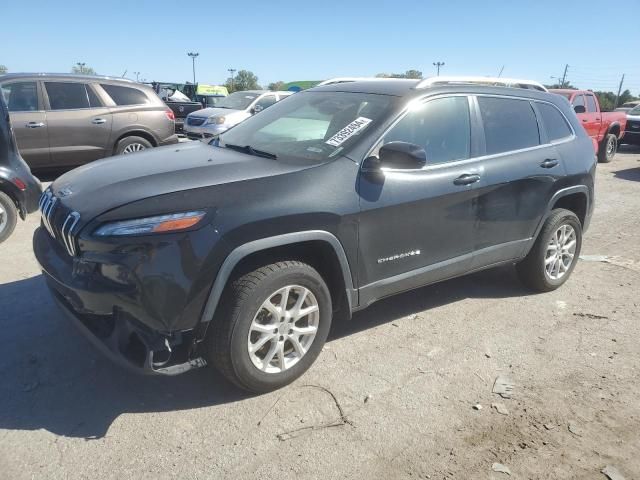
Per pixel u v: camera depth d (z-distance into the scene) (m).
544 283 4.88
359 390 3.31
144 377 3.35
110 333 2.92
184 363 2.94
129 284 2.73
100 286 2.78
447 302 4.68
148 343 2.78
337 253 3.29
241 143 4.05
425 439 2.90
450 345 3.92
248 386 3.14
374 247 3.49
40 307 4.22
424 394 3.30
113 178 3.18
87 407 3.05
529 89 4.82
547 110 4.86
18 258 5.29
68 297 2.98
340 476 2.62
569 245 5.04
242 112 13.98
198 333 2.91
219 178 3.08
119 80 9.33
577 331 4.22
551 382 3.49
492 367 3.65
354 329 4.11
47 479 2.52
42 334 3.81
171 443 2.79
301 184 3.16
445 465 2.72
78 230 2.86
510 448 2.86
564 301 4.80
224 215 2.88
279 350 3.19
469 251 4.14
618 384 3.49
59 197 3.24
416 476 2.63
